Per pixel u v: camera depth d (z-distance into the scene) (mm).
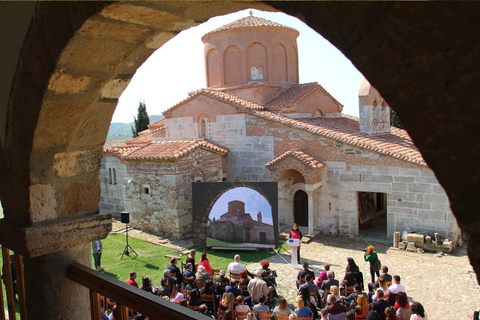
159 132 27281
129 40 2764
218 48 25031
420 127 1326
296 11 1589
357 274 11438
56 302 3479
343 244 17750
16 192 3314
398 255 16062
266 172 21266
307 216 20406
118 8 2350
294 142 20141
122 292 2887
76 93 2975
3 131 3295
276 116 21031
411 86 1317
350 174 18469
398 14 1287
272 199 17109
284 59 25516
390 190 17516
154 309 2602
